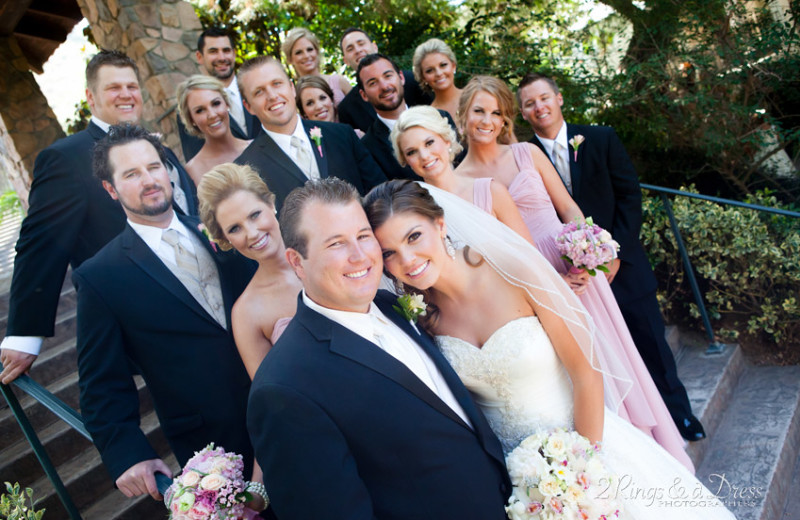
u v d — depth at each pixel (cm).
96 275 219
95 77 274
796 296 405
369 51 486
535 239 289
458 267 190
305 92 409
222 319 229
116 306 216
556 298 186
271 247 200
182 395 221
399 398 152
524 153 300
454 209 196
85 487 327
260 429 146
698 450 327
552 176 305
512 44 611
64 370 410
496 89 293
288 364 150
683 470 224
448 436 157
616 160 328
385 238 173
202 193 197
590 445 184
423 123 259
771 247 405
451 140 268
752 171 632
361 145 340
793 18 590
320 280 154
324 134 321
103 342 214
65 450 350
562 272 277
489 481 165
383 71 370
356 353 153
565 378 198
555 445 175
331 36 699
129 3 525
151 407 384
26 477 334
